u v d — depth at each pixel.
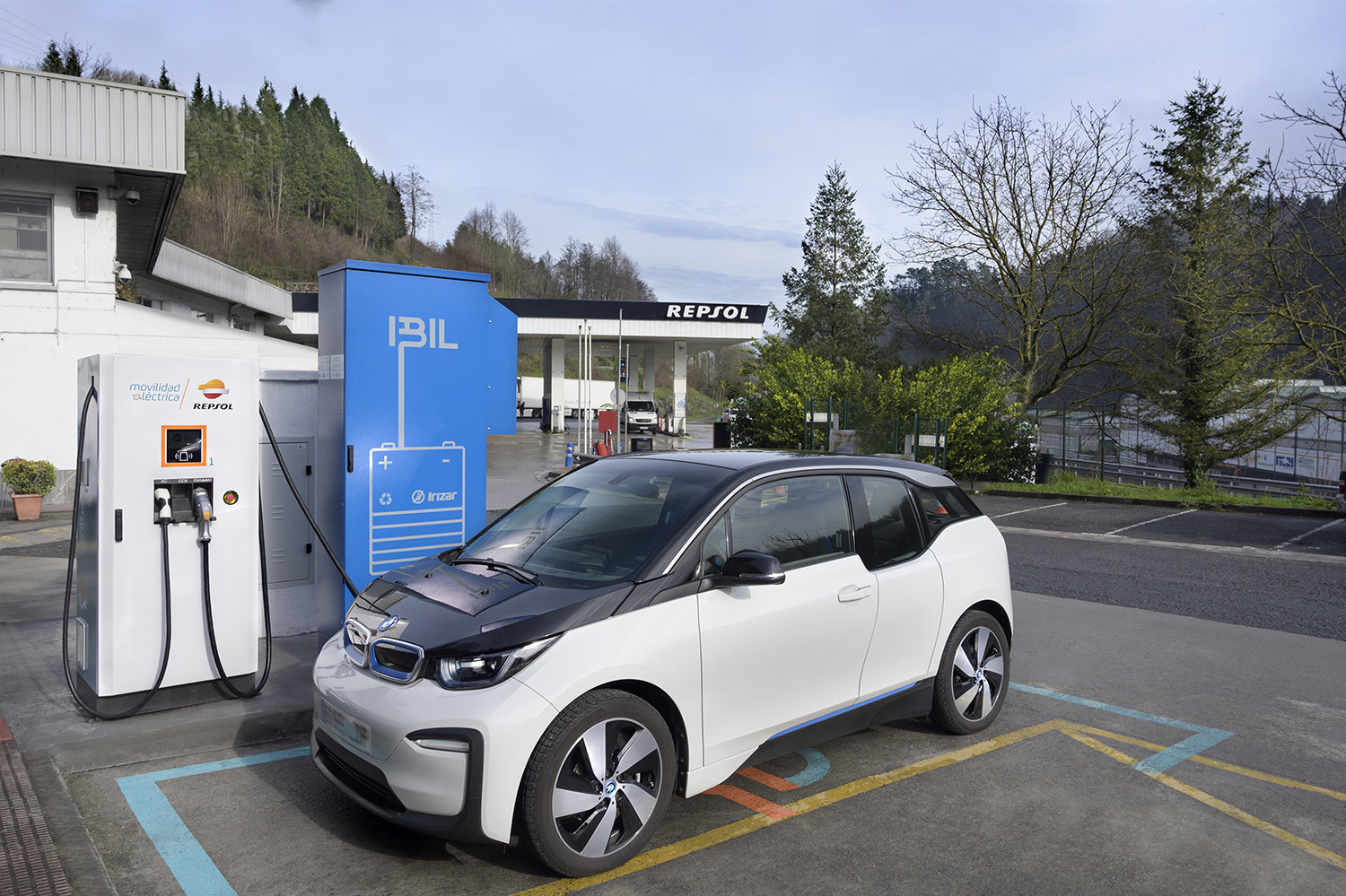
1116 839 3.75
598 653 3.34
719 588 3.75
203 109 98.56
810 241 48.53
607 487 4.41
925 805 4.07
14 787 3.82
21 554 10.52
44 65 52.22
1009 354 31.41
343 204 108.56
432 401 6.04
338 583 5.85
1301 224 19.58
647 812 3.47
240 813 3.90
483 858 3.53
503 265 129.50
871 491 4.65
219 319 30.86
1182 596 9.16
